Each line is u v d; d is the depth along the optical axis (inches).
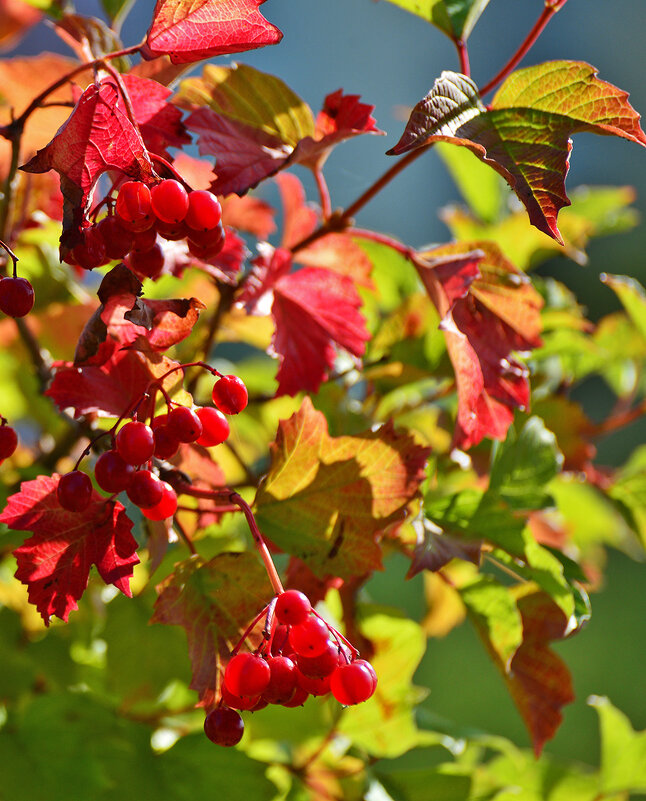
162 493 27.9
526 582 32.0
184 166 32.6
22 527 28.2
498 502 31.2
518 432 33.4
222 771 31.5
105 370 29.4
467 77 28.7
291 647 28.1
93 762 31.4
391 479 29.8
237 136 30.3
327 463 29.7
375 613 32.3
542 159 28.4
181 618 28.6
